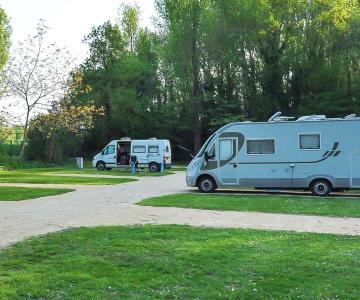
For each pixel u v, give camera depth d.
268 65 53.69
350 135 20.81
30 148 53.94
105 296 6.39
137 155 42.59
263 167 21.81
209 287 6.89
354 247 9.83
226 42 53.88
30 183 27.69
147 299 6.27
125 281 7.12
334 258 8.71
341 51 51.50
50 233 11.33
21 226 12.64
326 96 51.25
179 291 6.68
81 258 8.61
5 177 32.16
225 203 17.58
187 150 60.16
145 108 66.12
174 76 56.97
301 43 52.56
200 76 57.75
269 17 51.00
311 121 21.25
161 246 9.72
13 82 46.16
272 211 15.77
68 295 6.44
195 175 22.64
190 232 11.52
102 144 65.38
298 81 53.84
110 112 64.38
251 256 8.87
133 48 73.62
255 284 7.03
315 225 13.10
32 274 7.48
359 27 49.31
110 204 17.77
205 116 58.19
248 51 55.81
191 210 16.02
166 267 7.98
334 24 50.00
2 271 7.72
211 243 10.09
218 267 8.04
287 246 9.87
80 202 18.45
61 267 7.94
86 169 46.16
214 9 54.41
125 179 31.02
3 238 10.79
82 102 58.06
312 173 21.17
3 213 15.34
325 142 21.05
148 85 69.12
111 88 64.25
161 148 42.28
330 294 6.55
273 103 54.00
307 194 22.09
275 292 6.65
